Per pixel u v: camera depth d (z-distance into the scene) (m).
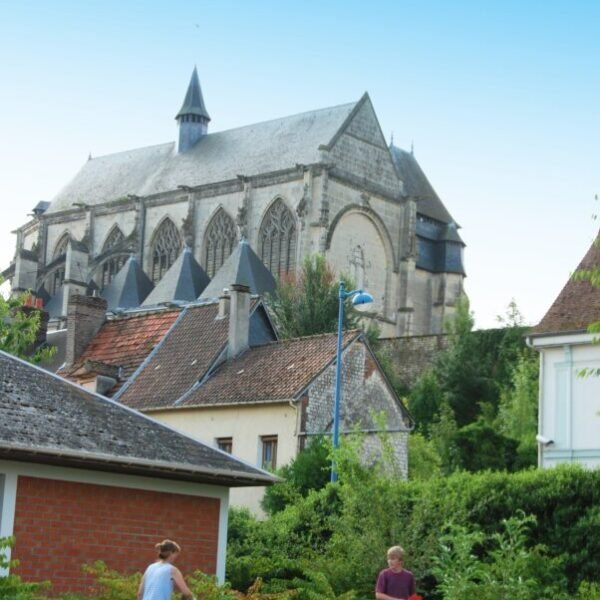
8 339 46.00
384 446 30.06
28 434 23.69
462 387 70.81
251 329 50.88
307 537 29.97
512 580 23.25
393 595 21.06
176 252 105.50
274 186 98.25
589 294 41.25
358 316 79.81
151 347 51.84
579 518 26.94
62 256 108.06
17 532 23.83
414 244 100.56
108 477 25.16
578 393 40.09
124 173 117.25
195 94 114.56
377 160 100.19
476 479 28.67
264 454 44.50
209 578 20.62
